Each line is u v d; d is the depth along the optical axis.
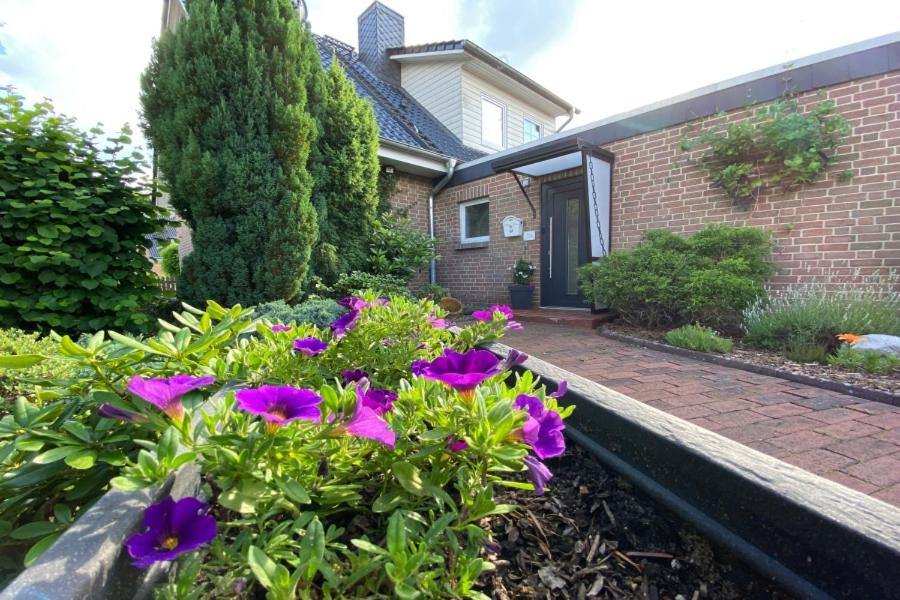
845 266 3.69
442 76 9.41
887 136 3.47
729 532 0.74
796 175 3.84
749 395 2.39
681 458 0.84
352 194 5.43
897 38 3.42
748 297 3.71
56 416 0.85
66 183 3.31
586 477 1.06
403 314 1.74
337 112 5.24
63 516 0.73
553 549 0.84
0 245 3.08
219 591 0.59
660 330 4.29
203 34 4.01
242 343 1.38
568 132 5.77
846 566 0.57
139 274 3.74
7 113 3.36
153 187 3.94
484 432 0.73
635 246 4.90
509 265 6.81
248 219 4.09
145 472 0.61
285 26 4.40
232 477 0.65
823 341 3.21
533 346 3.92
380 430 0.70
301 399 0.71
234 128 4.09
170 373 1.03
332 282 5.11
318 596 0.63
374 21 10.45
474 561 0.61
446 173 7.37
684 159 4.66
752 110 4.17
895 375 2.59
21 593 0.46
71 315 3.31
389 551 0.58
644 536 0.86
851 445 1.72
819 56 3.78
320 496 0.75
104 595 0.52
